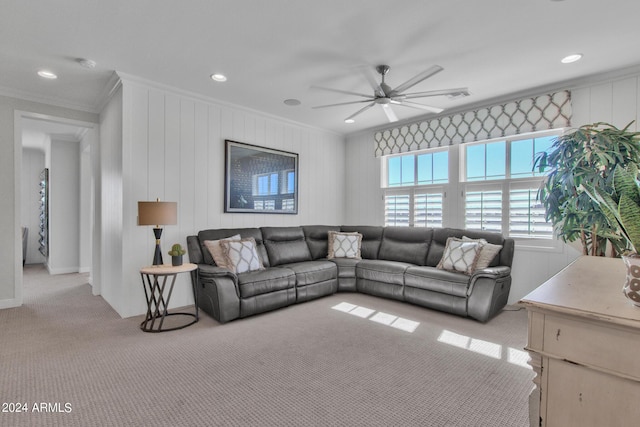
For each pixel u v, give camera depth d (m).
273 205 4.78
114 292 3.63
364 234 5.07
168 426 1.68
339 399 1.92
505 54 2.90
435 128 4.61
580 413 0.85
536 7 2.24
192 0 2.17
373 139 5.53
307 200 5.33
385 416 1.77
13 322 3.24
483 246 3.68
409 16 2.35
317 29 2.52
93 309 3.67
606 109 3.32
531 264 3.80
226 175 4.20
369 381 2.13
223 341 2.78
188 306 3.79
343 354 2.54
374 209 5.53
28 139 6.12
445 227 4.56
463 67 3.16
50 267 5.83
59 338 2.82
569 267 1.71
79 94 3.87
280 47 2.79
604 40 2.67
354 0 2.17
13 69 3.20
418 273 3.78
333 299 4.14
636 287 0.89
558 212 3.03
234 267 3.56
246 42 2.71
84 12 2.29
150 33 2.57
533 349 0.92
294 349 2.62
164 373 2.22
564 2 2.19
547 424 0.90
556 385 0.88
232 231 4.05
